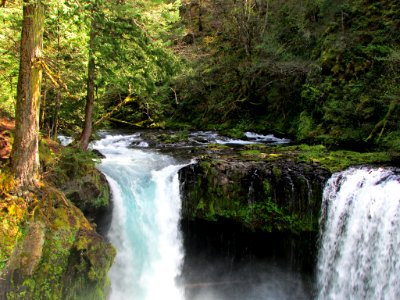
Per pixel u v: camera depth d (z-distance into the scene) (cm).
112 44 830
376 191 841
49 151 817
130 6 766
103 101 1258
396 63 1259
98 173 910
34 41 610
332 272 938
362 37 1466
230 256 1070
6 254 598
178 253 1055
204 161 1070
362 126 1281
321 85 1511
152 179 1016
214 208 1035
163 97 1086
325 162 1049
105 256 725
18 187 647
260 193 1015
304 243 997
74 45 915
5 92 986
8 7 758
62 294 669
